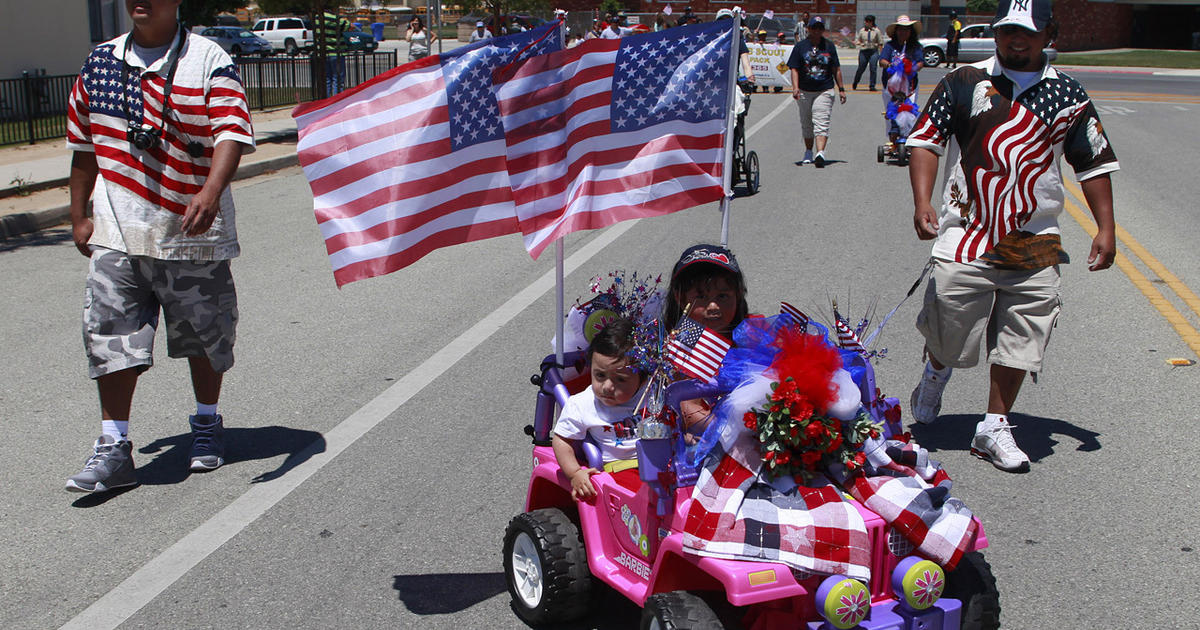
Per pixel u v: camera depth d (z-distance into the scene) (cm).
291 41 4831
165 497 517
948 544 325
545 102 413
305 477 538
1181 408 622
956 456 559
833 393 330
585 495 383
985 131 525
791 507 326
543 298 882
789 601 327
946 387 669
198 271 526
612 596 429
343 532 480
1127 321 801
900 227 1168
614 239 1118
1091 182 532
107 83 509
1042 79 521
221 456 554
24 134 1867
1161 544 462
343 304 873
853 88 3322
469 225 415
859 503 334
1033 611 410
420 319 825
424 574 444
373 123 403
